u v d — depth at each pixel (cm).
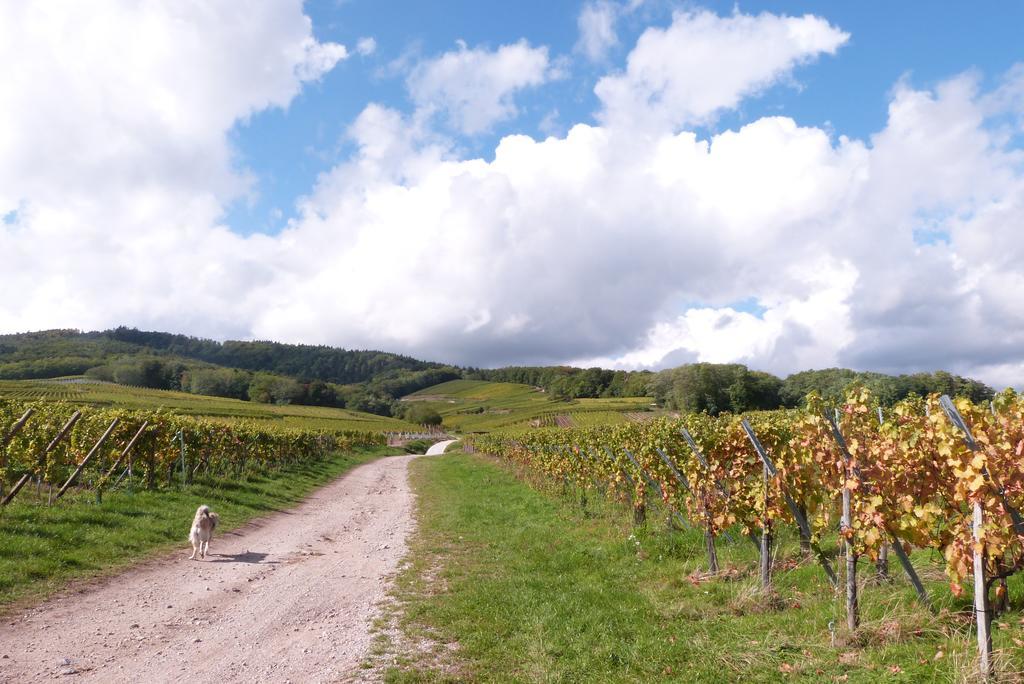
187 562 1160
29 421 1631
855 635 625
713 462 1002
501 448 3791
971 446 517
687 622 767
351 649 709
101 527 1263
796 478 869
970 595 641
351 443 5484
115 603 878
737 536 1163
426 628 781
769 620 730
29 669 630
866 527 638
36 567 952
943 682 494
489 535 1471
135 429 1788
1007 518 522
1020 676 486
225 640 744
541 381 19650
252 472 2645
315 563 1196
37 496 1446
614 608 843
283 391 12738
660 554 1131
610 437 1753
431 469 3859
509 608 855
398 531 1584
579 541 1330
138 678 621
